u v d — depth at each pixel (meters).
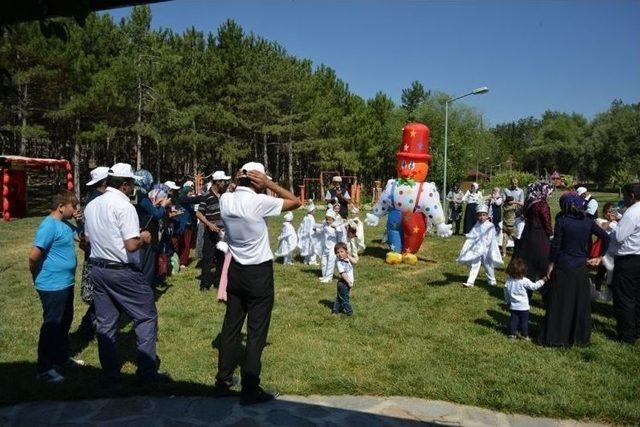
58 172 33.72
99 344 4.84
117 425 4.10
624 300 6.50
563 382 5.18
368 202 39.44
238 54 34.84
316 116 37.94
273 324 7.08
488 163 81.25
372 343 6.36
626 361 5.83
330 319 7.38
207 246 8.91
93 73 24.28
